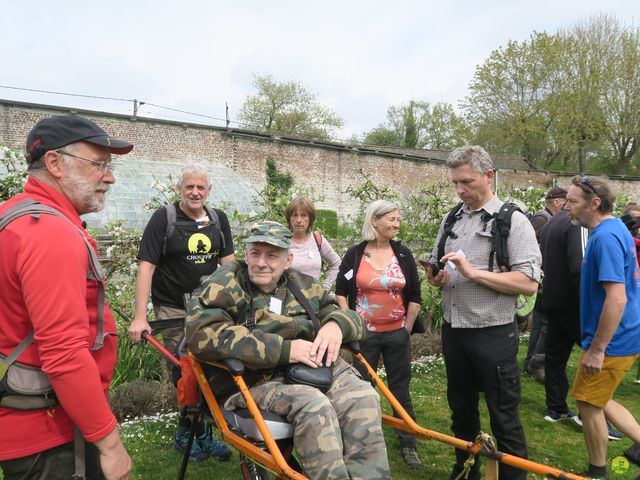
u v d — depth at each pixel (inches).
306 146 1130.0
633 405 219.3
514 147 1556.3
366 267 168.2
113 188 713.6
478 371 130.2
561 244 183.9
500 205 130.4
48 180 80.0
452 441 94.7
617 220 140.1
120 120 920.9
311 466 94.5
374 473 98.4
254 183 1066.1
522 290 122.7
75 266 73.9
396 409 106.3
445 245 137.0
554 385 198.4
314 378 102.1
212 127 1015.0
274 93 1806.1
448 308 135.3
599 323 133.3
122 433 171.9
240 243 262.7
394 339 166.9
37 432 75.4
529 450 175.9
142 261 151.0
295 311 114.8
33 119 829.8
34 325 71.7
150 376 213.0
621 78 1439.5
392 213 167.2
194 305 106.7
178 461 156.8
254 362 100.7
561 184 1392.7
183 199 155.6
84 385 72.9
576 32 1503.4
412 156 1278.3
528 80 1501.0
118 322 228.4
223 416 108.3
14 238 72.4
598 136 1493.6
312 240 200.5
